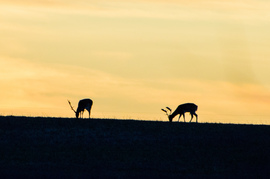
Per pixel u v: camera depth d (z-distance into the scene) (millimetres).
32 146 199875
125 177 164250
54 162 183250
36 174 163875
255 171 180500
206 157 193750
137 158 190250
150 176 167000
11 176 159750
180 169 179500
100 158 189125
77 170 173250
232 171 179875
